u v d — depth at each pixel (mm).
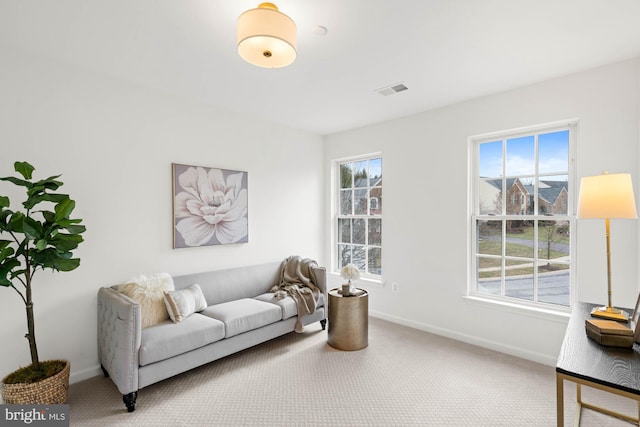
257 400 2225
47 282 2379
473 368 2682
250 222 3758
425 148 3596
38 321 2340
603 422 1950
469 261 3281
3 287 2203
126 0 1717
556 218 2795
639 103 2354
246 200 3688
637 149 2363
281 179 4113
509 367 2697
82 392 2328
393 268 3889
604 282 2486
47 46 2219
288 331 3160
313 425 1960
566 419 2010
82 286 2541
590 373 1251
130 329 2086
